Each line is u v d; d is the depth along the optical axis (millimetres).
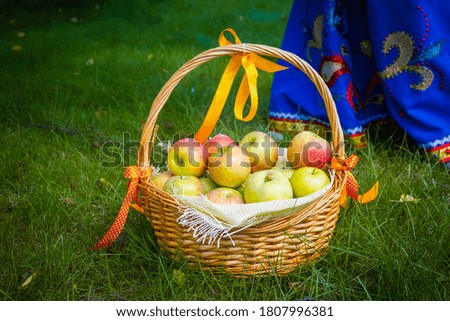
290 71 2977
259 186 1906
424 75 2646
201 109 3510
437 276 1922
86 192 2551
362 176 2570
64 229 2303
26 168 2826
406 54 2652
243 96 2145
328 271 1941
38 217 2334
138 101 3682
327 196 1909
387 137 3078
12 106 3566
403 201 2320
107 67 4367
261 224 1834
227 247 1875
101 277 2004
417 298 1818
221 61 4438
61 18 6316
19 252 2127
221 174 1980
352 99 2850
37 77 4074
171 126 3311
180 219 1862
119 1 6816
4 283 1976
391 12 2609
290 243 1898
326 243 2016
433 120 2684
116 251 2143
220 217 1788
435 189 2436
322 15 2746
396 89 2713
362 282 1956
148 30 5750
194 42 5227
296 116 2990
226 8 6859
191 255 1938
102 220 2352
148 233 2215
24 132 3223
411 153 2742
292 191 1944
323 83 1991
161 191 1892
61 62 4562
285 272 1940
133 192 2016
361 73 2920
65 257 2064
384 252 2021
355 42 2875
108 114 3510
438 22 2576
